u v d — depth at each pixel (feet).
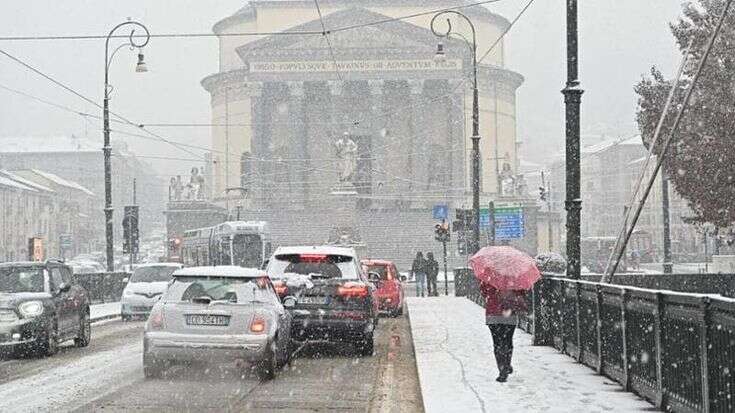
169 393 45.57
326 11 340.18
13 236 315.37
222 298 51.26
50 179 411.13
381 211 303.27
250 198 322.75
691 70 116.47
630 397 39.70
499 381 45.27
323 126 330.34
